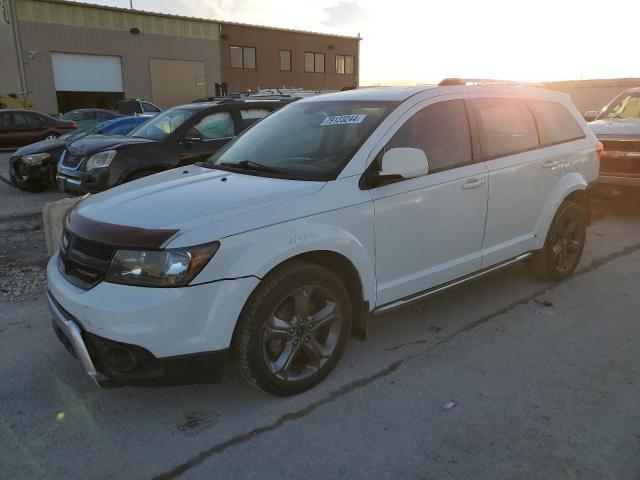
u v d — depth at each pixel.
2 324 4.35
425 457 2.74
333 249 3.21
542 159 4.63
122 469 2.69
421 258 3.79
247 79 40.28
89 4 32.00
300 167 3.57
